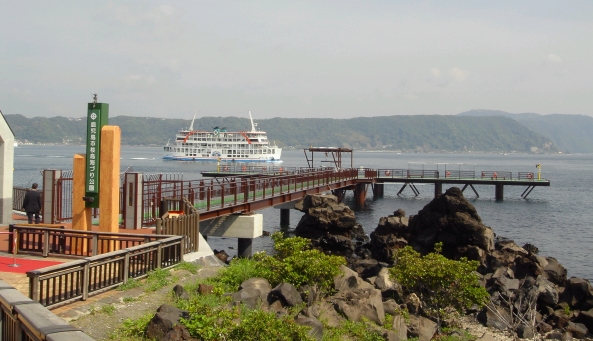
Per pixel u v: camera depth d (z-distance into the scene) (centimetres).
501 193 7106
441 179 7069
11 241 1552
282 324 1064
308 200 3828
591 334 1952
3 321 834
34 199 2123
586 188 9575
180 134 17675
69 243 1642
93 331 1005
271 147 17338
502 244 2942
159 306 1158
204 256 1720
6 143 2244
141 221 1964
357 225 4234
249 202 3166
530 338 1794
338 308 1433
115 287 1248
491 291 2194
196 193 3022
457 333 1708
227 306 1196
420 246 3172
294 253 1564
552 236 4366
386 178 7056
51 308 1069
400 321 1531
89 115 1611
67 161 15775
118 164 1647
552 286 2167
